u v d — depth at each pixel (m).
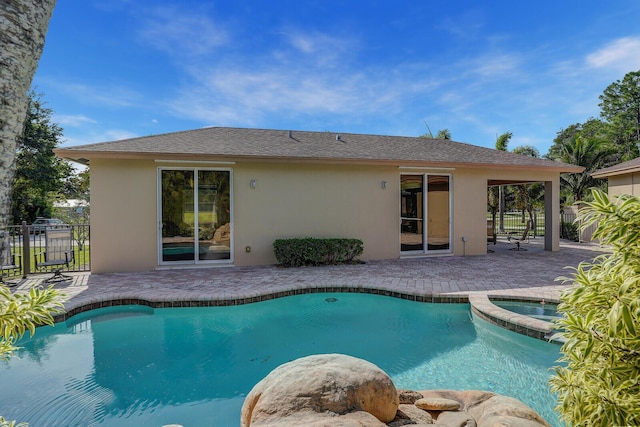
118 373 4.74
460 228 12.03
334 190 10.84
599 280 2.14
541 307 6.71
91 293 7.07
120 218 9.26
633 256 2.04
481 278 8.46
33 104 25.50
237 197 10.08
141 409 3.93
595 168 20.91
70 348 5.50
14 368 4.86
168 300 6.82
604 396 1.95
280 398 2.70
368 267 9.91
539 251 13.12
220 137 11.49
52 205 26.50
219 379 4.59
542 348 5.19
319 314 7.00
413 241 11.63
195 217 9.80
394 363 4.94
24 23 2.81
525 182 15.84
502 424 2.59
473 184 12.13
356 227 11.05
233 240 10.07
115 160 9.22
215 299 6.91
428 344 5.59
